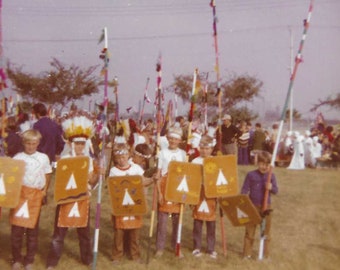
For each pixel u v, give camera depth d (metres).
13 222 5.12
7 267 5.30
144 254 5.83
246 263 5.51
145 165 7.56
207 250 5.83
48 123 7.39
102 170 5.42
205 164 5.63
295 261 5.45
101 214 7.72
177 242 5.73
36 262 5.47
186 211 7.83
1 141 6.63
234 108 19.47
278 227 6.88
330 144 14.02
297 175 12.06
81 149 5.45
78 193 5.24
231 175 5.63
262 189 5.62
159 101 5.98
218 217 7.55
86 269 5.31
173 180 5.65
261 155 5.58
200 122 11.49
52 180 9.43
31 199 5.15
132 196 5.41
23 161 5.08
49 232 6.65
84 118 5.45
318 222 7.05
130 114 10.04
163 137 8.21
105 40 5.43
